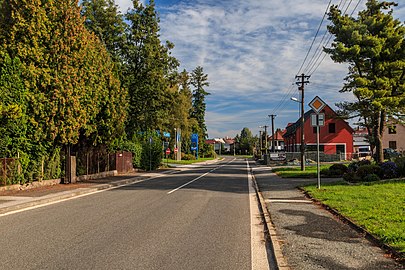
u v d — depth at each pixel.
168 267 6.37
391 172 20.03
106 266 6.39
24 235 8.84
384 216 9.87
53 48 20.50
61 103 20.36
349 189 16.12
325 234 8.67
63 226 9.91
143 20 39.62
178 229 9.53
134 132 40.19
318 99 17.44
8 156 18.55
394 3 28.84
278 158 57.50
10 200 14.95
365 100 27.80
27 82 18.95
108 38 37.59
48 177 21.97
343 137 64.62
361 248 7.37
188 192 18.45
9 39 19.44
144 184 23.86
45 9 20.77
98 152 29.33
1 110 16.81
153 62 39.03
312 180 23.42
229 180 26.61
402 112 28.56
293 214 11.54
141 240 8.31
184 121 68.00
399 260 6.38
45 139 20.36
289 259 6.71
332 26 29.27
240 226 10.02
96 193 18.73
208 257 7.04
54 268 6.28
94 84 24.05
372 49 26.38
